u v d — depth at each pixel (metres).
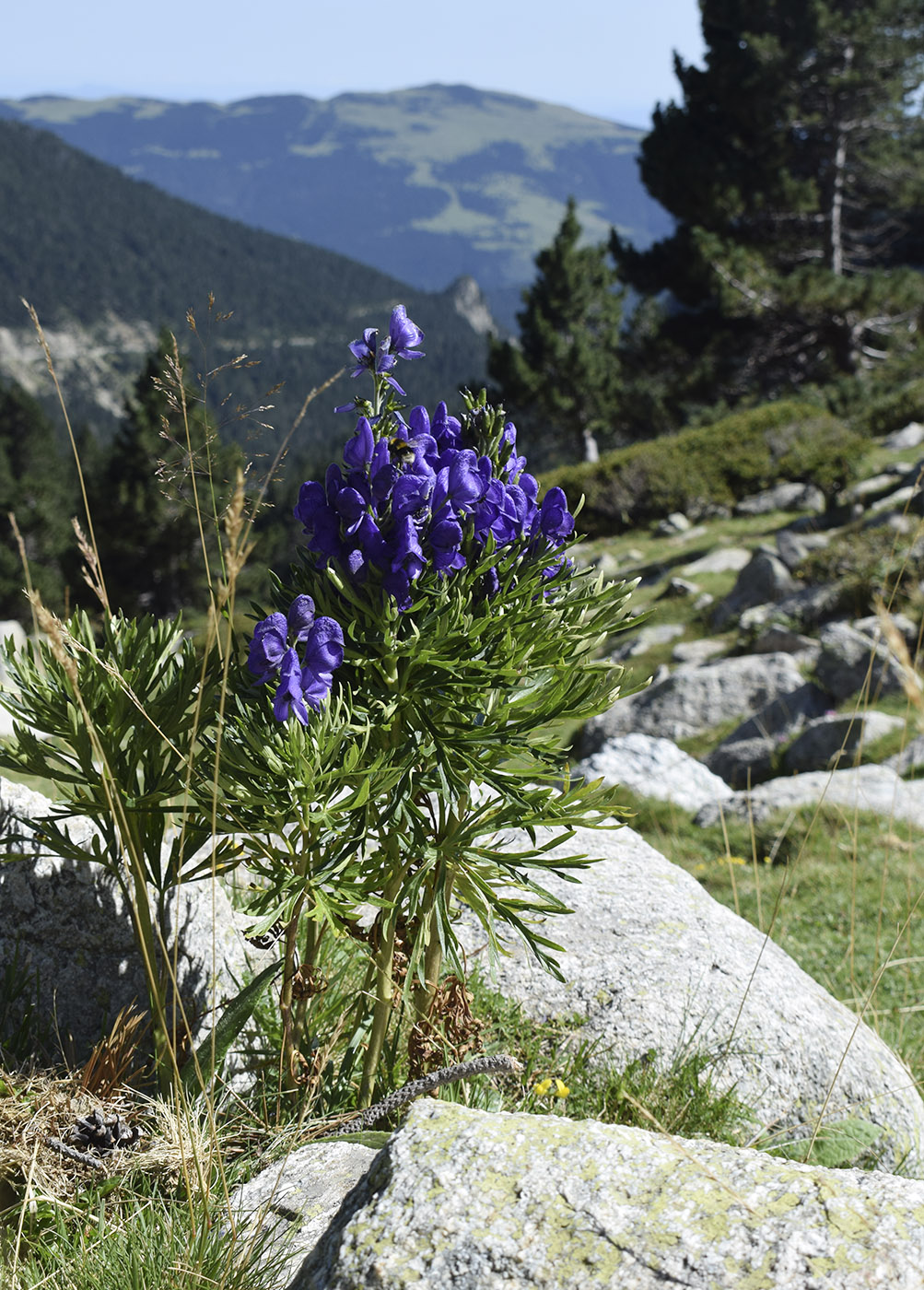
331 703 2.54
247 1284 2.04
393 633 2.45
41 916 3.10
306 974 2.86
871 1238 1.58
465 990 2.96
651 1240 1.61
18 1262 2.20
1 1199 2.37
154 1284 2.07
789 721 15.02
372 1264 1.65
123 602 62.78
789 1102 3.58
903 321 39.56
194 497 2.15
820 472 28.28
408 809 2.54
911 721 13.05
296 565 2.70
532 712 2.60
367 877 2.64
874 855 9.33
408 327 2.56
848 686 14.96
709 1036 3.65
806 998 4.04
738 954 4.07
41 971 3.10
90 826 3.24
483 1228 1.67
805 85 40.41
